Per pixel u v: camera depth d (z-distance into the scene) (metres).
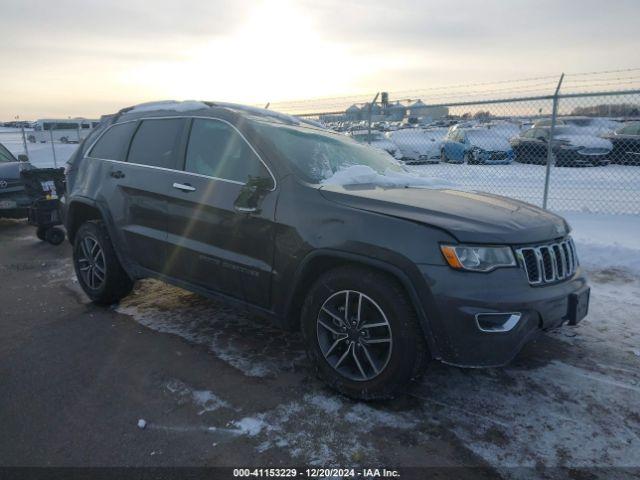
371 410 2.93
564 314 2.93
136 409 2.95
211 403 3.01
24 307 4.70
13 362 3.54
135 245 4.23
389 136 11.39
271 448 2.58
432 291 2.64
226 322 4.28
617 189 10.24
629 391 3.15
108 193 4.43
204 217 3.62
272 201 3.24
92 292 4.66
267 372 3.39
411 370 2.80
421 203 3.00
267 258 3.27
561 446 2.61
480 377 3.33
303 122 4.53
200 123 3.93
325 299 3.03
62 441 2.64
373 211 2.89
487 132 11.57
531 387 3.20
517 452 2.56
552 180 11.07
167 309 4.60
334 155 3.87
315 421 2.82
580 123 12.15
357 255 2.85
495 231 2.75
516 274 2.71
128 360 3.58
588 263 5.91
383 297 2.79
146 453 2.54
